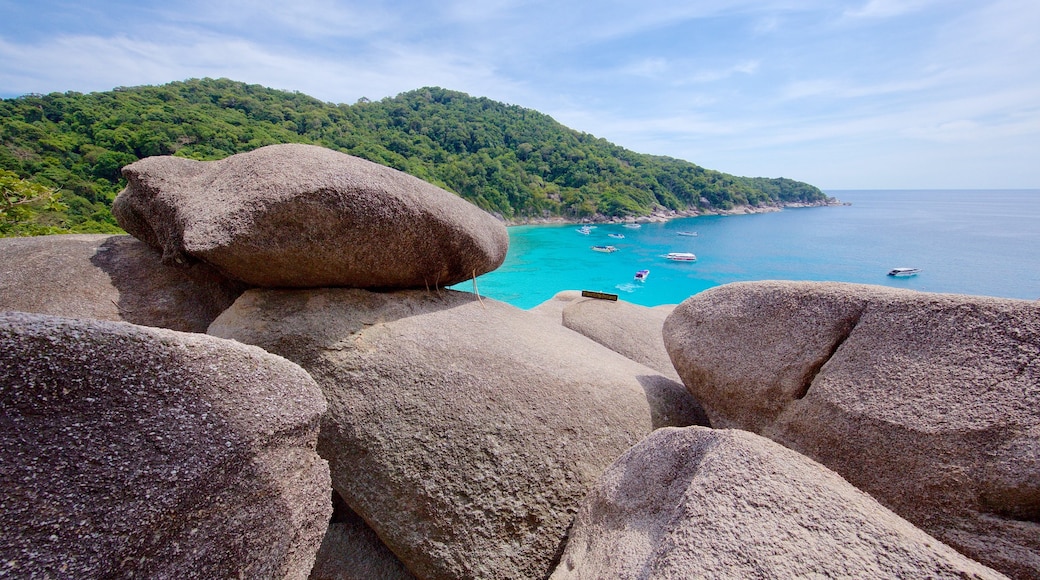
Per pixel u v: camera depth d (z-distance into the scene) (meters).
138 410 1.50
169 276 4.40
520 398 3.63
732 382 3.56
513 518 3.19
